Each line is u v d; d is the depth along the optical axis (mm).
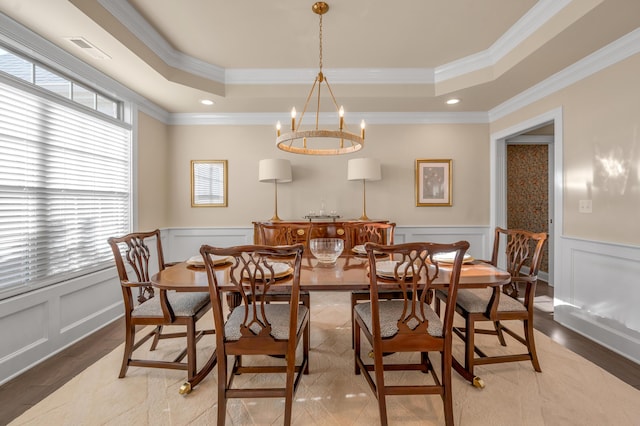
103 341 2258
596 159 2287
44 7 1701
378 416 1467
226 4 2086
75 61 2254
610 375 1787
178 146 3693
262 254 1287
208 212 3727
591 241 2297
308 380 1754
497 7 2123
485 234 3715
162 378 1776
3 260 1827
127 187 2971
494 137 3580
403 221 3738
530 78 2684
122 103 2957
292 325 1335
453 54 2793
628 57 2051
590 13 1793
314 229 3162
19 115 1924
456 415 1456
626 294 2070
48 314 2043
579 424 1399
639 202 1999
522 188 4219
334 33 2438
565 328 2473
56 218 2186
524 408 1505
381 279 1473
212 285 1314
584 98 2377
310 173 3734
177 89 2887
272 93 3102
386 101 3238
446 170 3717
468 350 1705
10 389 1673
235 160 3723
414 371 1848
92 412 1488
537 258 1742
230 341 1373
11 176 1875
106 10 1938
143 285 1662
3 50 1857
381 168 3723
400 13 2188
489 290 1965
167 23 2303
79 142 2398
